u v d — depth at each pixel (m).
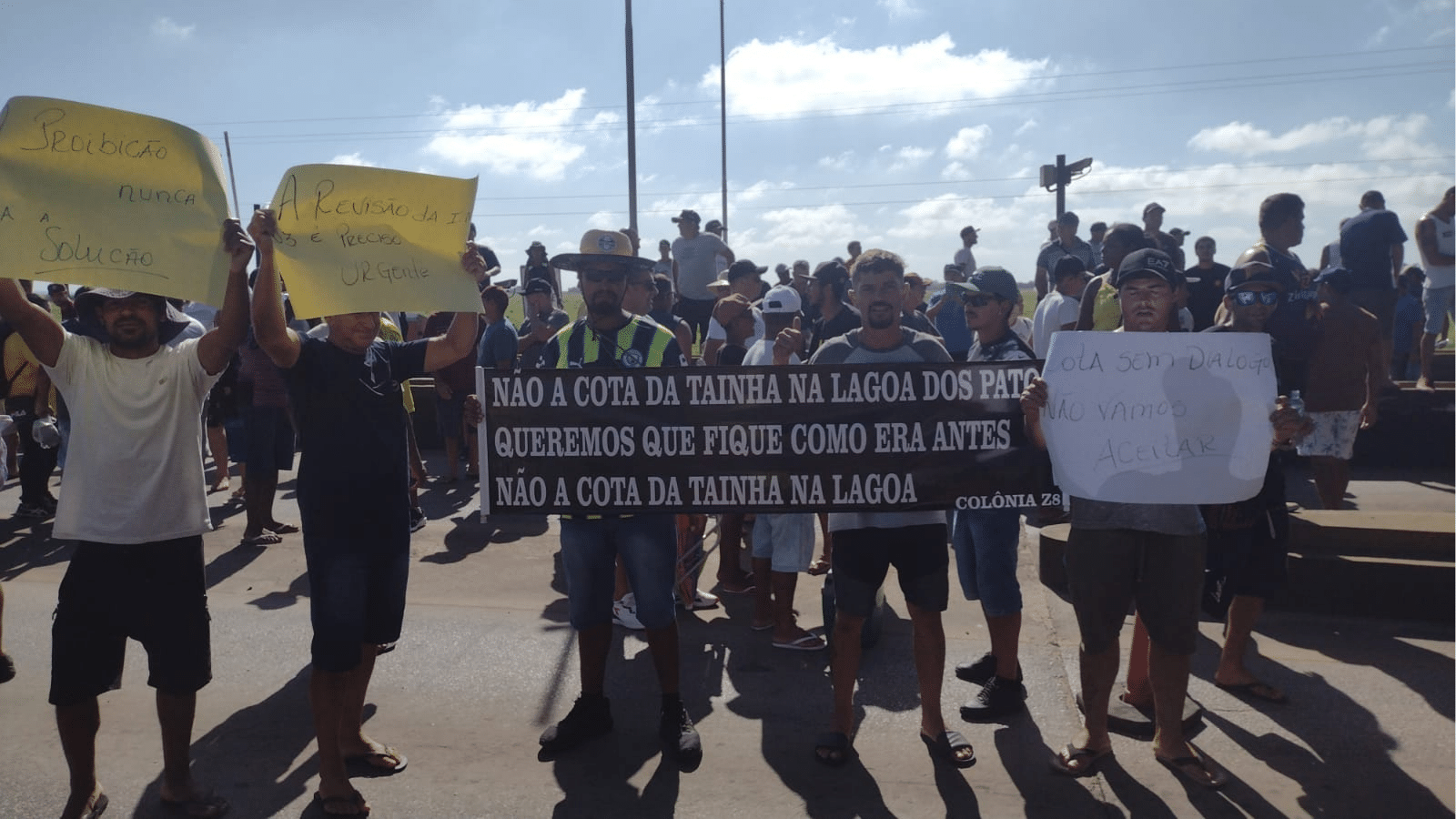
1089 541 3.64
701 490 3.80
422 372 3.71
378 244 3.45
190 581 3.33
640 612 3.89
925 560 3.83
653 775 3.75
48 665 4.76
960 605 5.61
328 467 3.40
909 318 6.34
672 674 3.97
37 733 4.05
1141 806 3.51
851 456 3.76
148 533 3.21
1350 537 5.43
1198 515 3.64
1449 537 5.24
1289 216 5.02
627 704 4.37
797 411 3.76
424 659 4.85
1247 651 4.87
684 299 11.73
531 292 8.85
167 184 3.07
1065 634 5.10
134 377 3.17
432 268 3.52
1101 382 3.53
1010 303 4.23
